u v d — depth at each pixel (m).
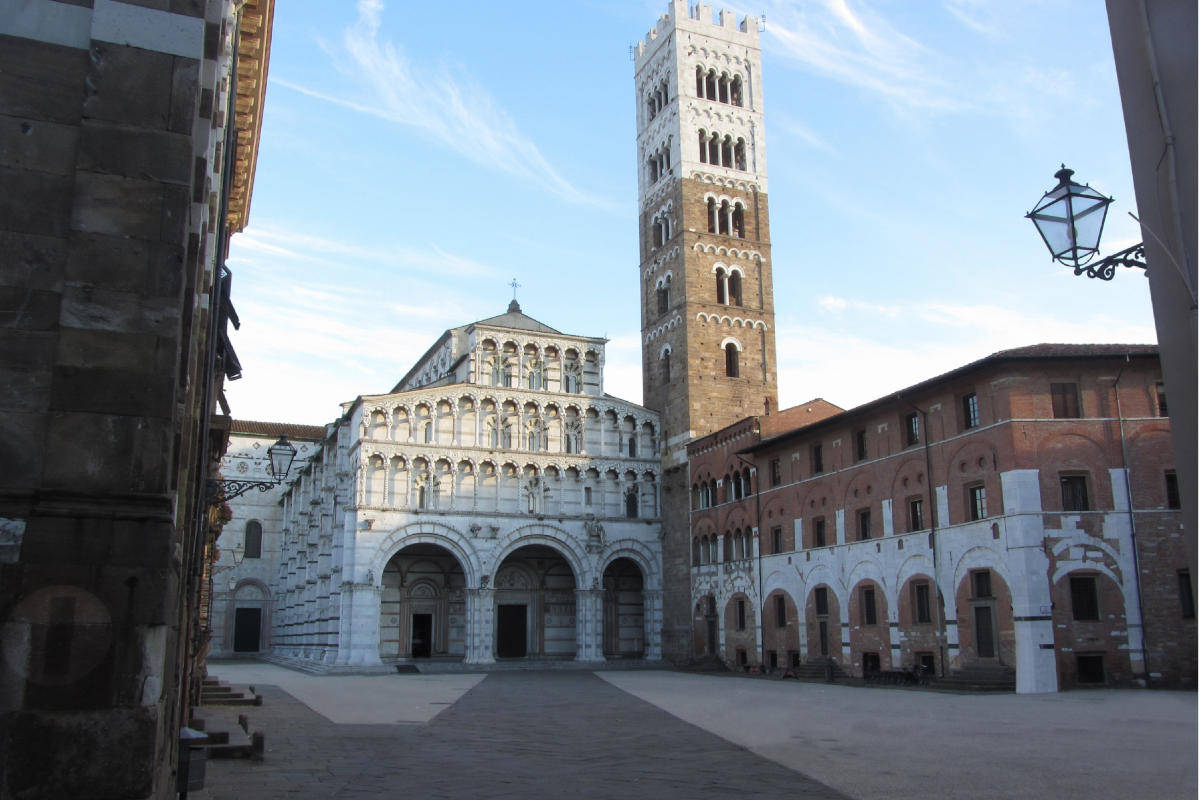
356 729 34.19
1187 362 11.59
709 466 81.75
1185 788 19.97
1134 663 47.97
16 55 11.40
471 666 78.38
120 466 10.78
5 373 10.69
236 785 21.45
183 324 13.30
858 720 35.50
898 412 59.28
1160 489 49.81
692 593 83.06
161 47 11.91
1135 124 12.76
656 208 95.81
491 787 21.44
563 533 84.94
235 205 31.73
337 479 83.31
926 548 55.88
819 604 65.94
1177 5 11.75
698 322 87.88
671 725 35.06
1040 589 48.09
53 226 11.15
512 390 85.81
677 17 95.25
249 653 110.75
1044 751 25.97
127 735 10.16
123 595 10.42
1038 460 49.69
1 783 9.73
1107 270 15.10
